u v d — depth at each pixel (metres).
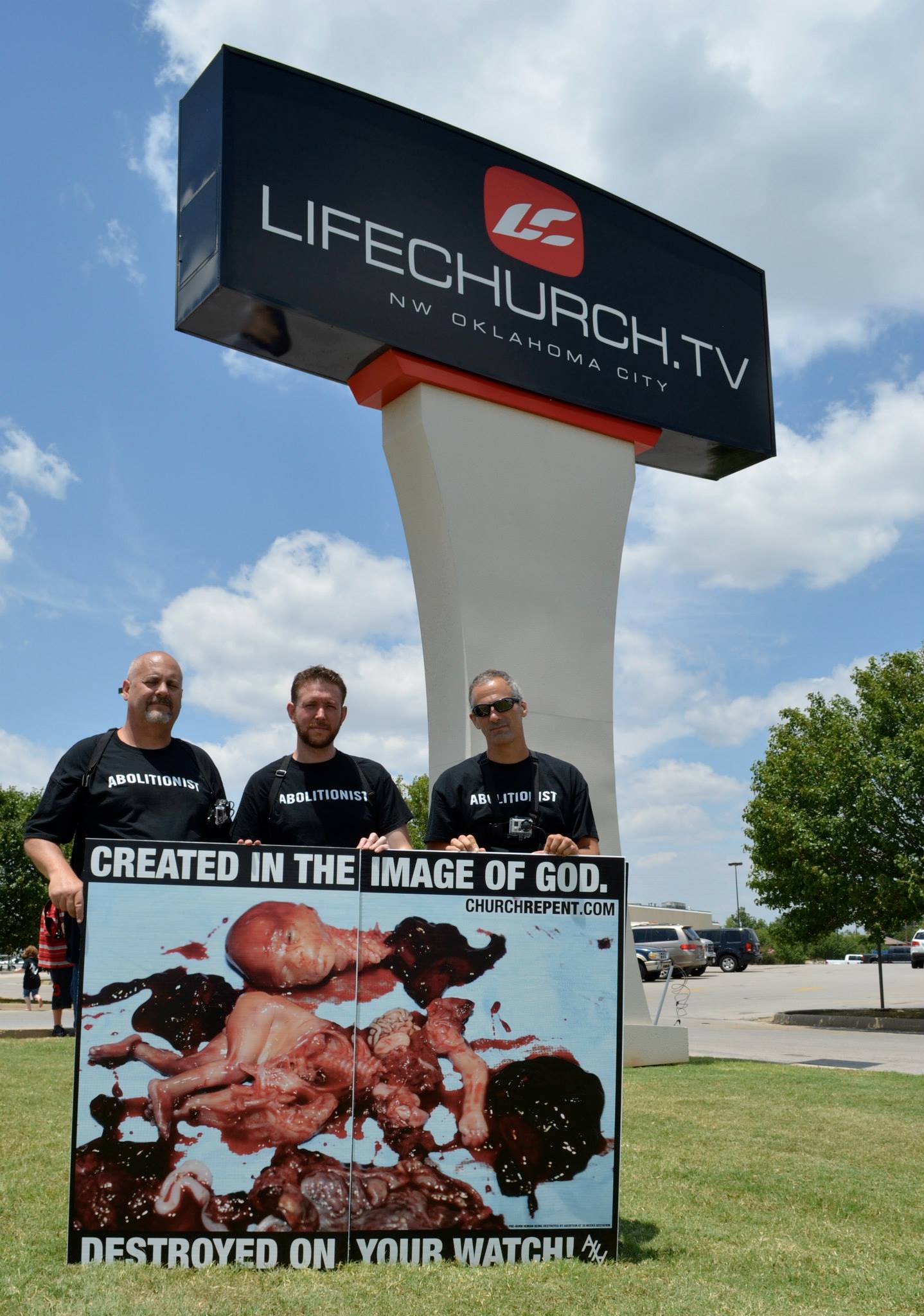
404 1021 3.32
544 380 9.92
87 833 4.00
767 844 18.11
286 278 8.38
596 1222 3.31
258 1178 3.15
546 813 4.09
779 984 30.22
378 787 4.33
